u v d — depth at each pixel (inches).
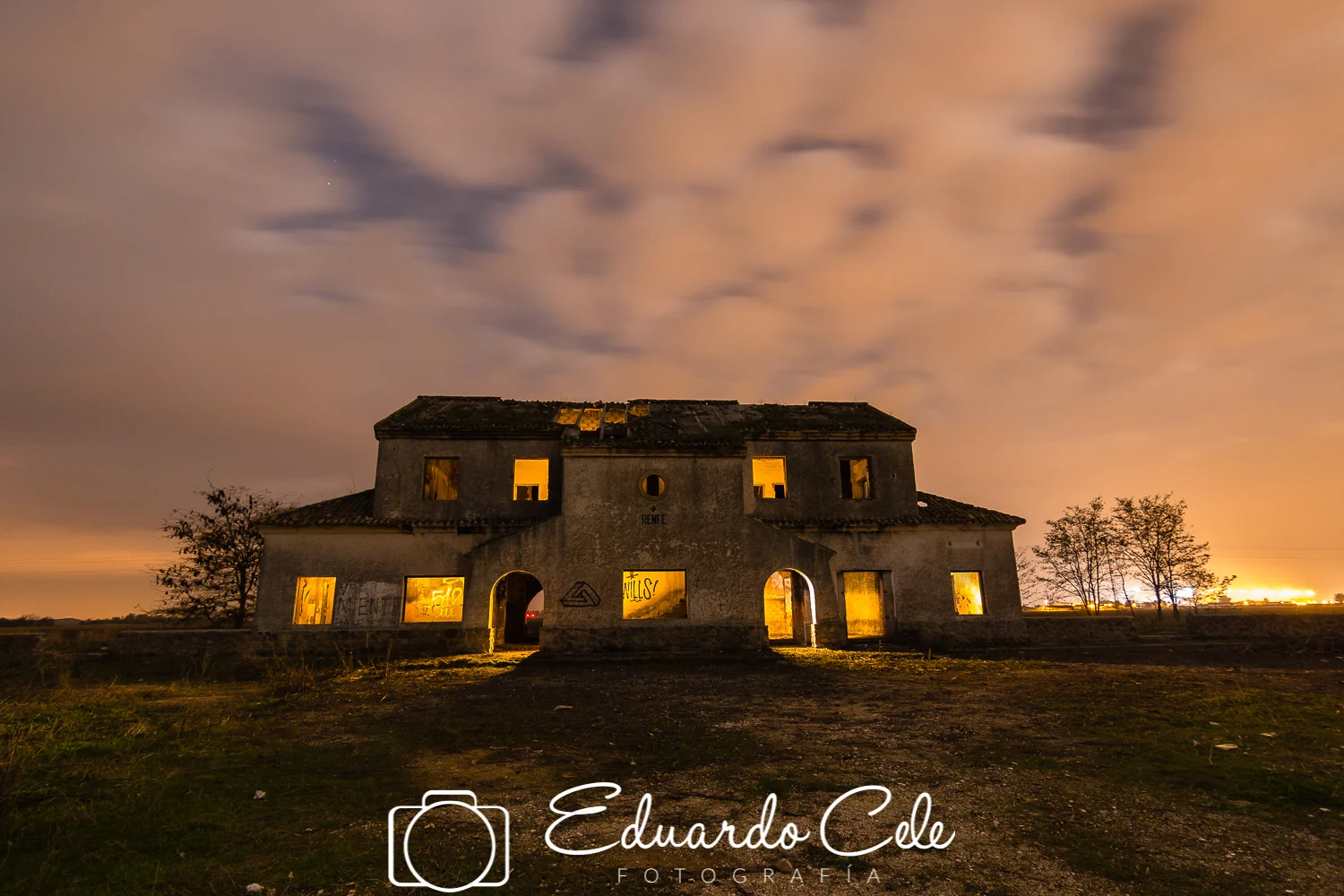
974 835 241.6
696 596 772.0
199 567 1047.0
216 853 224.2
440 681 597.3
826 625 791.1
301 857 222.4
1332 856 222.5
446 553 821.2
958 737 379.6
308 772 315.9
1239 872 211.9
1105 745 358.3
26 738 344.2
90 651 781.9
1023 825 249.8
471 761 337.7
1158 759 330.6
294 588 799.7
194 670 689.6
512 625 1034.1
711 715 449.4
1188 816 256.8
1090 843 233.8
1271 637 881.5
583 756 346.0
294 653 772.0
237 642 770.2
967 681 569.9
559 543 776.3
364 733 397.4
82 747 342.3
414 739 382.3
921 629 860.6
